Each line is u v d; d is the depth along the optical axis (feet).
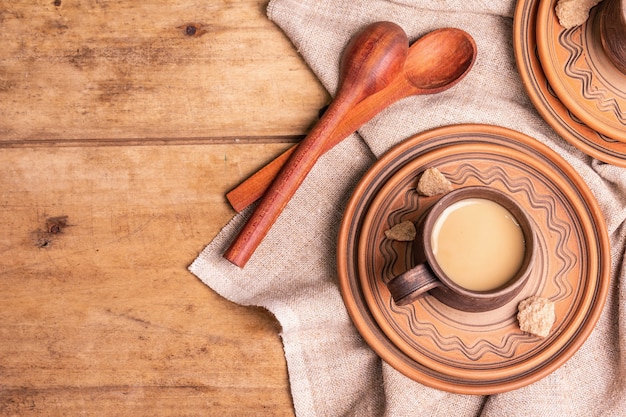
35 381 3.49
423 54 3.47
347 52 3.44
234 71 3.56
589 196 3.37
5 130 3.55
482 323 3.33
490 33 3.51
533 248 3.18
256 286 3.50
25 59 3.57
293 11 3.50
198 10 3.57
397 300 3.10
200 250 3.51
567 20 3.37
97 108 3.55
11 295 3.50
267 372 3.49
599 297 3.36
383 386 3.45
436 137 3.40
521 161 3.39
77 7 3.57
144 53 3.56
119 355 3.49
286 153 3.43
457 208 3.28
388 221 3.35
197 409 3.49
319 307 3.44
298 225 3.52
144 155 3.54
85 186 3.53
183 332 3.50
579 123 3.40
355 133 3.51
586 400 3.47
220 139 3.54
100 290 3.50
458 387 3.31
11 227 3.52
